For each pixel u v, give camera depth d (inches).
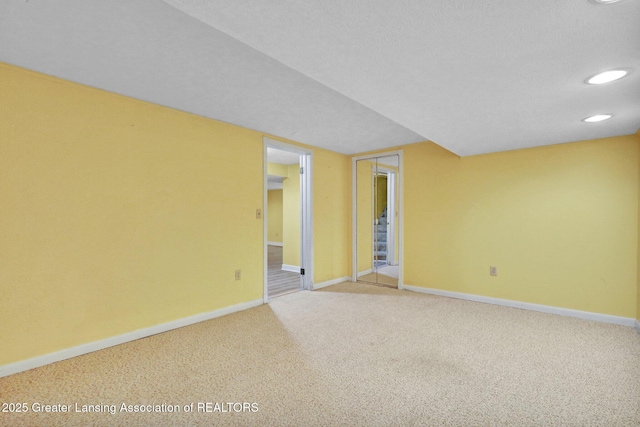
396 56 63.1
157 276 115.6
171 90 102.6
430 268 173.2
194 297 126.6
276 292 177.8
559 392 77.3
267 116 128.9
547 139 129.3
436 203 170.9
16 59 82.4
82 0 58.4
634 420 66.7
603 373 86.3
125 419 67.4
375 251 219.6
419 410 70.6
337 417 68.2
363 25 52.6
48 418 67.5
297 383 81.8
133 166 109.7
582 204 132.1
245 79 94.0
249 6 47.3
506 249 149.9
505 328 120.1
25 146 87.8
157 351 100.3
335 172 200.5
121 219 106.7
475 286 158.7
